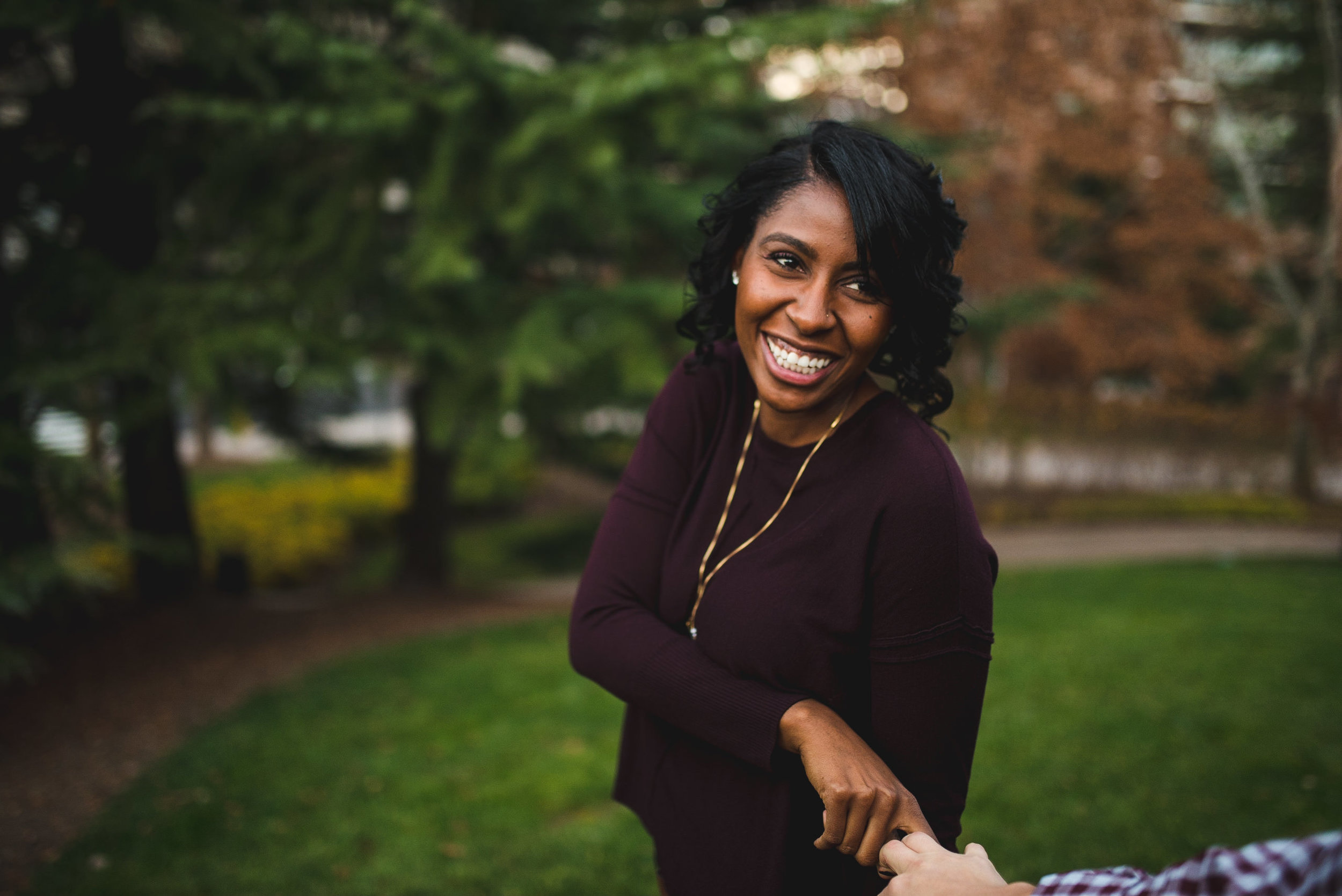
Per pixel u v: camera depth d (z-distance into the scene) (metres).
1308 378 13.23
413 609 7.35
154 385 5.32
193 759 3.83
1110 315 13.74
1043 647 5.50
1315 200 14.54
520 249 6.65
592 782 3.57
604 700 4.62
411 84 5.60
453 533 13.23
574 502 15.57
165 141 5.83
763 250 1.00
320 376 5.43
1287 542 11.43
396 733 4.16
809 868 1.07
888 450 1.00
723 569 1.06
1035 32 9.66
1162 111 11.79
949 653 0.96
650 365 5.75
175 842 3.08
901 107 9.77
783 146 1.06
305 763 3.79
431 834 3.15
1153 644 5.57
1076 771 3.56
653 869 2.88
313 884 2.82
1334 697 4.46
